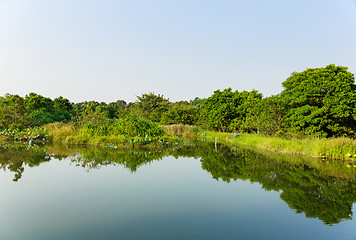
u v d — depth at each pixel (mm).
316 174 9281
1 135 19078
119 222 4945
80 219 5062
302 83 17672
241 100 29078
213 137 25875
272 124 19312
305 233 4590
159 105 50781
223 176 8867
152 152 14141
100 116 20391
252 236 4430
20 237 4277
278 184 7906
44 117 28062
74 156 12266
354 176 8961
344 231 4688
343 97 15414
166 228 4695
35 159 11398
